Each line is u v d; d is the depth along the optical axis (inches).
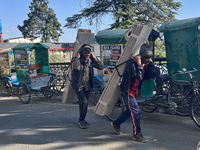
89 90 192.9
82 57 184.2
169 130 173.9
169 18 807.7
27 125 202.7
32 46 307.7
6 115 240.7
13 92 353.1
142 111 231.5
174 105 188.1
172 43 222.2
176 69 221.9
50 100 313.6
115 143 152.9
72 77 188.9
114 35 222.8
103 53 238.8
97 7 764.6
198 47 200.1
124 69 153.7
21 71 314.2
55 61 979.9
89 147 147.4
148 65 163.3
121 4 764.6
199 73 202.5
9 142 159.9
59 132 179.9
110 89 163.9
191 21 201.5
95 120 211.2
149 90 189.3
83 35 177.3
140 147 145.0
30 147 149.9
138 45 146.9
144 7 794.2
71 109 257.3
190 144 146.4
